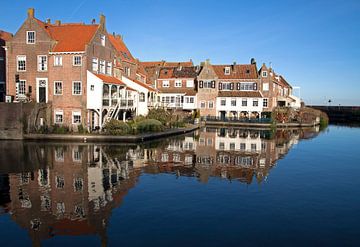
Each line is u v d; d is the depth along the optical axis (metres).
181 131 41.41
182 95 63.22
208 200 13.64
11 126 30.36
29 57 35.25
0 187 15.09
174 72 67.88
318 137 41.69
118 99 36.38
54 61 34.53
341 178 18.22
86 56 33.69
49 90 34.78
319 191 15.43
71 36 35.72
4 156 22.73
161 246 9.47
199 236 10.14
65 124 34.44
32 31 35.06
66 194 14.14
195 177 17.72
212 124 58.31
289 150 29.25
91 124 34.97
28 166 19.66
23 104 30.55
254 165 21.61
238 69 64.88
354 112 91.56
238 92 62.59
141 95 45.41
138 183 16.20
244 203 13.35
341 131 52.59
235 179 17.48
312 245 9.66
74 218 11.40
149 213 11.99
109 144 29.00
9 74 35.78
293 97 79.69
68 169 19.02
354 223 11.41
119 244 9.53
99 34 36.16
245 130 49.34
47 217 11.47
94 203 12.99
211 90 62.84
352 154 27.38
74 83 34.16
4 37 44.50
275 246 9.57
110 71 38.88
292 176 18.55
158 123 37.62
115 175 17.78
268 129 52.16
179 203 13.17
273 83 65.56
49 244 9.51
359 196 14.68
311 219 11.73
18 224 10.86
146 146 28.81
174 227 10.77
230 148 29.48
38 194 14.07
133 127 33.34
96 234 10.17
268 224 11.19
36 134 30.33
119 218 11.48
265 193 14.88
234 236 10.19
